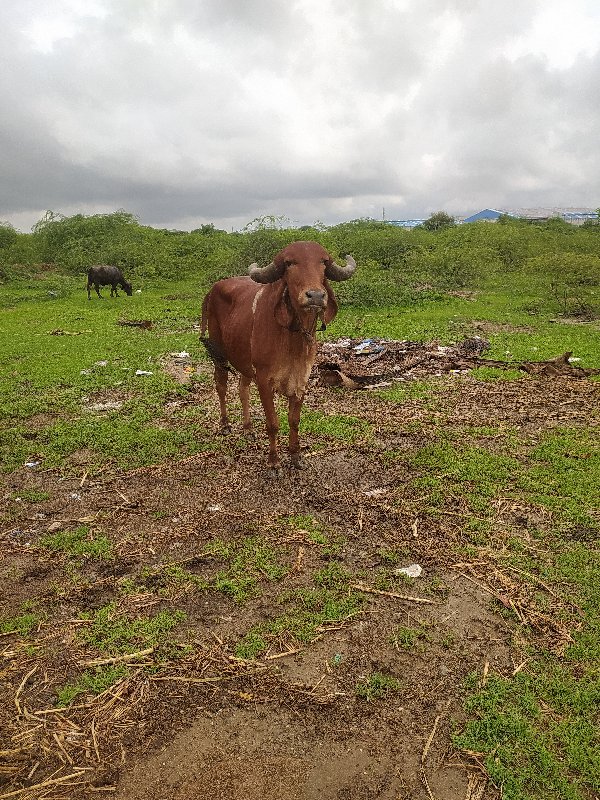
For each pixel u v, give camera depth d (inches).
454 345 463.2
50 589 166.1
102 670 137.3
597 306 605.3
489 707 124.3
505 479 225.5
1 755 116.9
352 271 214.8
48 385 370.6
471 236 1125.7
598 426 278.8
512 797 105.9
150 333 551.8
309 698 128.1
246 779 110.6
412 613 154.4
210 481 230.7
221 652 141.3
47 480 235.0
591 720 121.3
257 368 222.7
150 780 111.0
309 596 160.2
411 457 247.0
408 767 112.7
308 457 250.8
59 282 1033.5
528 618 151.2
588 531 188.5
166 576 170.7
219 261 1061.8
